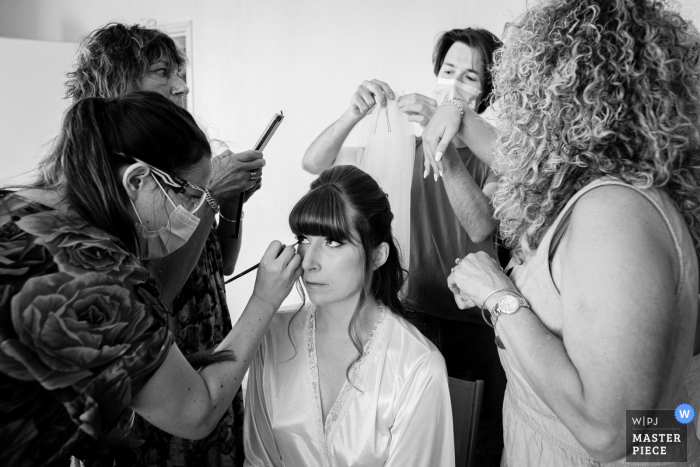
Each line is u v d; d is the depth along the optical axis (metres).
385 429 1.19
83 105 0.87
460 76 1.65
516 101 0.86
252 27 3.18
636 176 0.74
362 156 1.70
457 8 2.58
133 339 0.74
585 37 0.76
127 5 3.54
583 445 0.73
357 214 1.19
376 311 1.26
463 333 1.71
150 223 0.91
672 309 0.67
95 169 0.82
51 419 0.70
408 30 2.73
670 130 0.73
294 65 3.08
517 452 0.94
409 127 1.63
